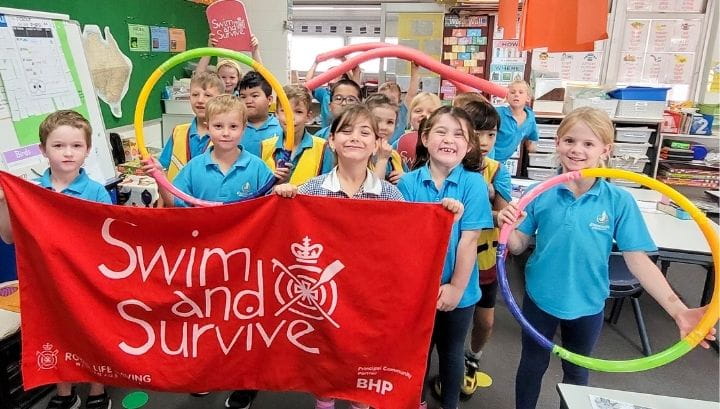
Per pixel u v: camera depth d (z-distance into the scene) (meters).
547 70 5.46
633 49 5.45
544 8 2.30
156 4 4.25
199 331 1.50
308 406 2.22
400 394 1.47
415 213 1.38
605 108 4.81
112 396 2.23
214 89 2.61
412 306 1.43
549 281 1.74
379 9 6.55
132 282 1.46
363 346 1.47
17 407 2.10
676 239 2.72
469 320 1.84
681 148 5.03
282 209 1.42
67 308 1.46
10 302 2.16
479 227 1.68
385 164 2.15
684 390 2.48
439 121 1.71
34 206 1.42
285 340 1.51
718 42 5.16
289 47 5.39
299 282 1.46
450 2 5.29
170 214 1.41
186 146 2.65
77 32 2.94
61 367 1.53
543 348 1.82
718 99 5.27
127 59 3.90
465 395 2.34
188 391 1.54
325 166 2.33
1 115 2.36
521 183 3.55
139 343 1.50
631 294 2.60
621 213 1.67
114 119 3.79
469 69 5.53
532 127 3.19
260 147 2.58
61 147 1.91
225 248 1.44
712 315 1.30
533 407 1.90
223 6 2.78
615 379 2.56
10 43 2.43
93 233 1.43
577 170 1.57
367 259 1.42
